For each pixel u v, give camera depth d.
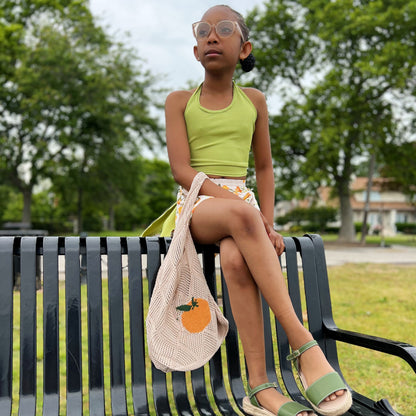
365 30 17.56
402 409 2.49
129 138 21.28
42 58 19.05
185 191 1.76
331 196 23.41
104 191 23.58
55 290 1.58
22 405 1.49
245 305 1.51
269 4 19.86
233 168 1.80
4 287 1.54
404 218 48.19
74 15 20.77
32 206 41.44
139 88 20.27
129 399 2.55
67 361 1.56
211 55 1.72
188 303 1.56
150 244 1.72
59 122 20.31
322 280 1.93
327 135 17.16
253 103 1.90
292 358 1.48
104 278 5.06
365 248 17.12
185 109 1.81
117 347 1.62
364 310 4.76
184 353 1.52
